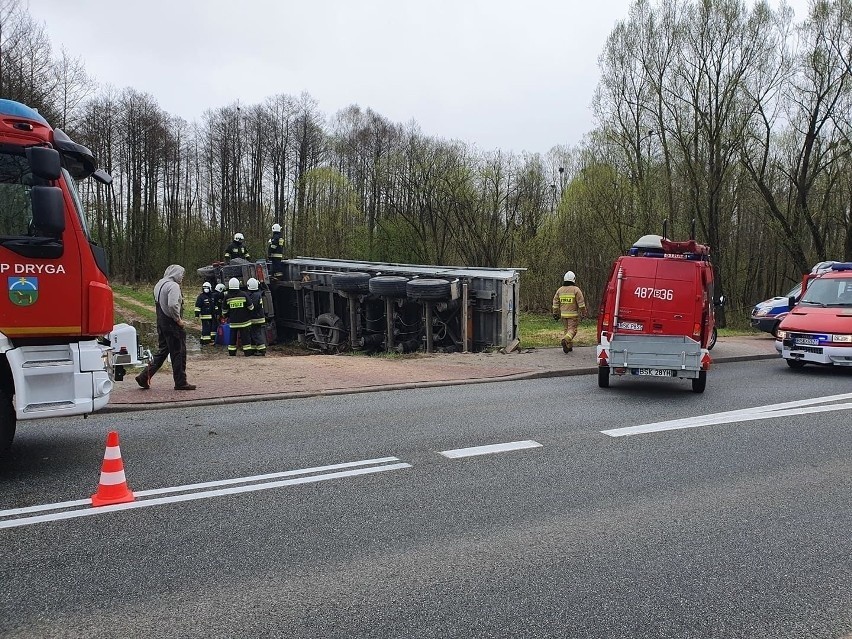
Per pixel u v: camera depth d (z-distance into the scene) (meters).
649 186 28.81
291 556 4.54
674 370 10.97
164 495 5.75
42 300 6.16
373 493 5.87
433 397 10.72
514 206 38.81
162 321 10.52
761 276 39.41
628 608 3.89
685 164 27.59
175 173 61.06
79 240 6.34
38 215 5.87
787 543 4.89
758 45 25.39
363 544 4.76
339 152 56.44
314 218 46.09
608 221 30.03
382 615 3.77
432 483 6.18
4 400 6.18
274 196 60.62
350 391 11.08
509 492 5.95
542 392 11.31
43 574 4.23
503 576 4.28
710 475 6.55
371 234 44.72
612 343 11.16
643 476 6.48
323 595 3.99
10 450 7.21
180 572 4.28
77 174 7.01
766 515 5.46
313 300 20.95
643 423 8.84
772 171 29.70
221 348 19.80
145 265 56.38
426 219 42.47
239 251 21.91
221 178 61.12
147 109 56.69
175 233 57.44
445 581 4.20
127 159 56.28
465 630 3.62
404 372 12.98
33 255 6.10
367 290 18.69
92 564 4.39
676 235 28.59
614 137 29.27
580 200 31.06
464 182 39.25
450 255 41.97
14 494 5.74
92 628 3.59
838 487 6.21
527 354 15.79
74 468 6.52
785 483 6.32
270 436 7.93
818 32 25.22
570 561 4.52
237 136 60.84
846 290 14.52
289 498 5.72
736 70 25.64
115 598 3.93
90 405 6.43
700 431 8.39
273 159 60.81
